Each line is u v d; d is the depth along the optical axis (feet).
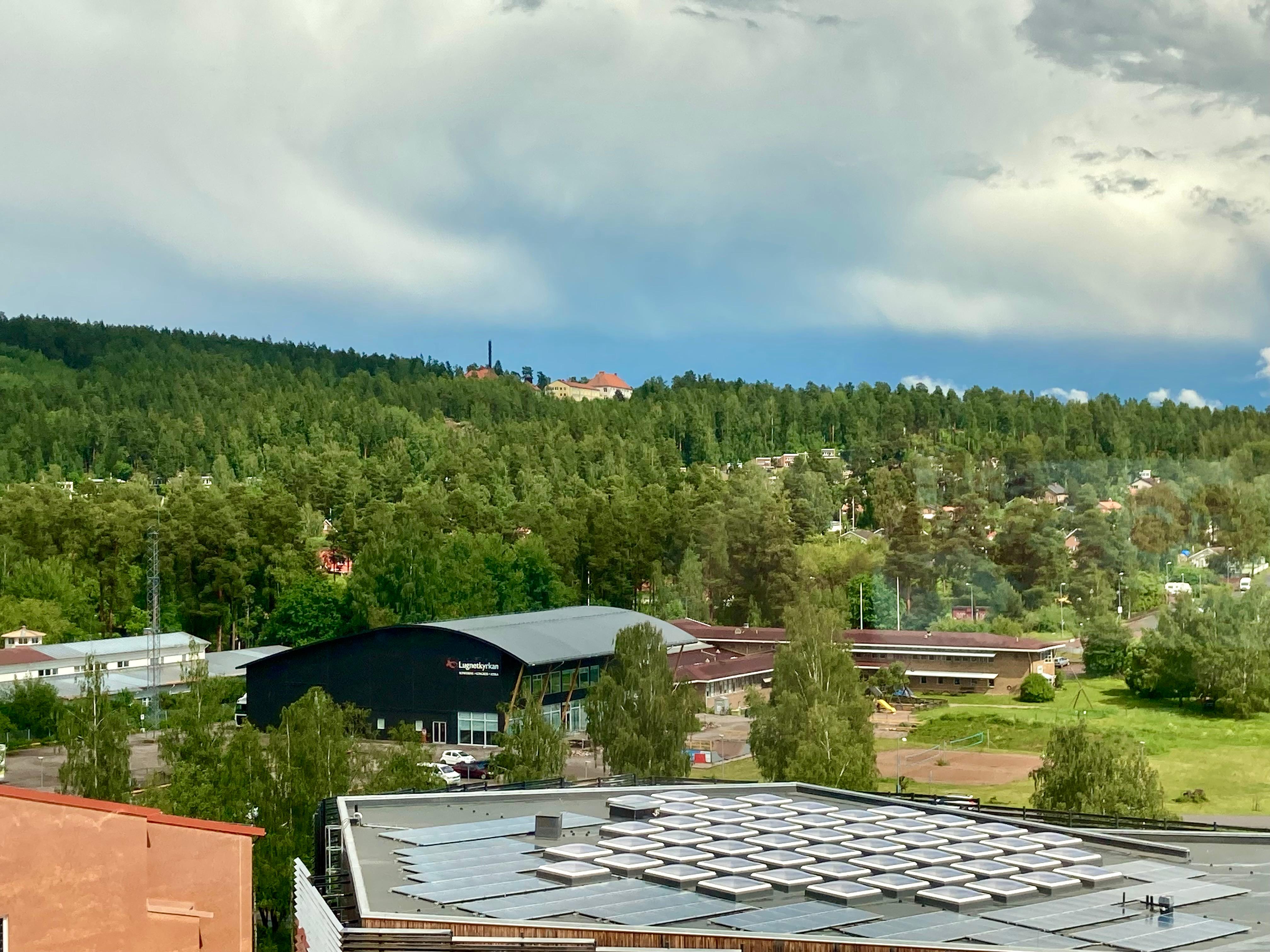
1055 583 602.85
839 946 107.45
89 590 622.95
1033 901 126.00
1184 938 112.88
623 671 327.67
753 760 380.99
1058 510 653.71
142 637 544.62
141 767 357.41
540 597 650.84
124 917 111.65
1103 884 132.26
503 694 419.13
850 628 588.91
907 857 140.36
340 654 440.45
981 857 140.77
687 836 149.59
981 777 353.92
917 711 468.34
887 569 627.87
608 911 118.73
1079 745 256.52
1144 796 249.55
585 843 146.00
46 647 508.94
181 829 117.08
